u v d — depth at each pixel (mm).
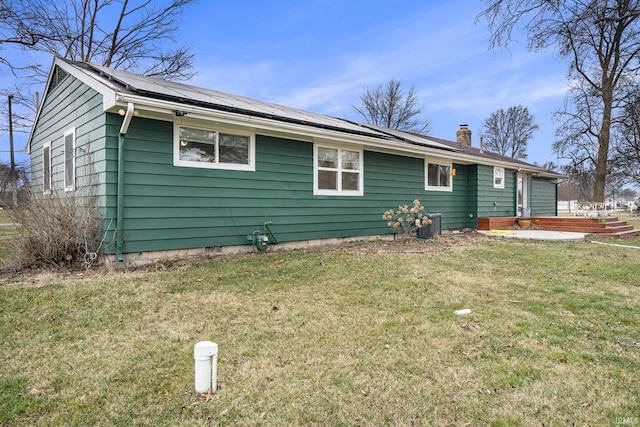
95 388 2492
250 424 2150
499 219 13109
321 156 8578
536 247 8680
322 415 2240
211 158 6688
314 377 2670
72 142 7266
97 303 4102
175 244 6227
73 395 2412
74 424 2129
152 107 5355
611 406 2350
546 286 5215
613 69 14641
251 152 7258
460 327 3650
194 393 2443
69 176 7402
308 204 8305
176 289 4676
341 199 9031
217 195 6766
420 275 5727
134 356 2945
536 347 3207
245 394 2445
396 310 4133
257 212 7375
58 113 8305
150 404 2324
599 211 13016
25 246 5641
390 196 10281
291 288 4914
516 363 2908
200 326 3578
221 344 3193
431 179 11680
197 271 5535
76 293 4371
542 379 2674
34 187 6184
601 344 3291
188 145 6387
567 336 3451
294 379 2643
